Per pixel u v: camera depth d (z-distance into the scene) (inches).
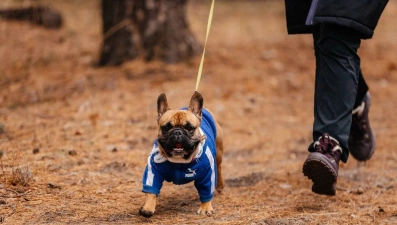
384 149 265.6
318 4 166.6
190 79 373.4
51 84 363.3
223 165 245.0
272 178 221.5
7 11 523.8
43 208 167.9
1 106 318.7
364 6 166.1
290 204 187.8
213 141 171.8
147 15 394.6
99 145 246.2
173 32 399.5
